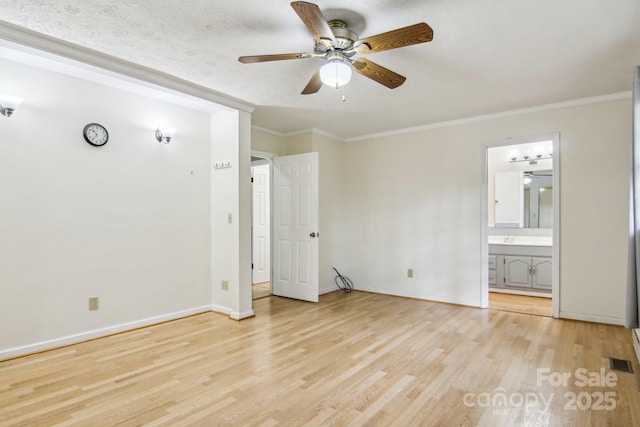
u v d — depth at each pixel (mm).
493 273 5176
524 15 2090
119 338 3164
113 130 3277
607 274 3590
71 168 3010
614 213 3557
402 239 4902
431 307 4297
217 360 2701
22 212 2748
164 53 2631
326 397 2158
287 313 4023
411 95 3523
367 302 4551
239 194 3779
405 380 2377
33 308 2801
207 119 4070
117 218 3299
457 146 4453
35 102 2818
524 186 5395
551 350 2898
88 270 3105
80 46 2525
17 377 2400
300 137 5016
